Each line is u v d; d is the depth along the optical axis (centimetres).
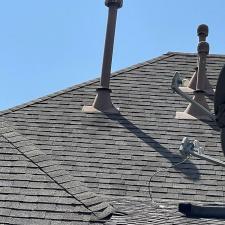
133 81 2658
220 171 2091
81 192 1811
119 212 1731
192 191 1998
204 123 2375
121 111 2453
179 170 2092
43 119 2395
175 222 1617
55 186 1834
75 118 2406
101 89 2502
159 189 2005
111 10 2611
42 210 1748
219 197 1975
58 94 2580
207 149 2216
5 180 1858
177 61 2820
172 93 2573
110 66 2536
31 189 1823
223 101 1577
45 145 2219
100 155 2167
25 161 1939
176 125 2362
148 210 1761
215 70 2786
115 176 2056
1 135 2069
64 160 2133
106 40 2561
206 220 1639
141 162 2134
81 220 1714
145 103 2508
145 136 2289
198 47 2600
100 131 2320
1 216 1731
